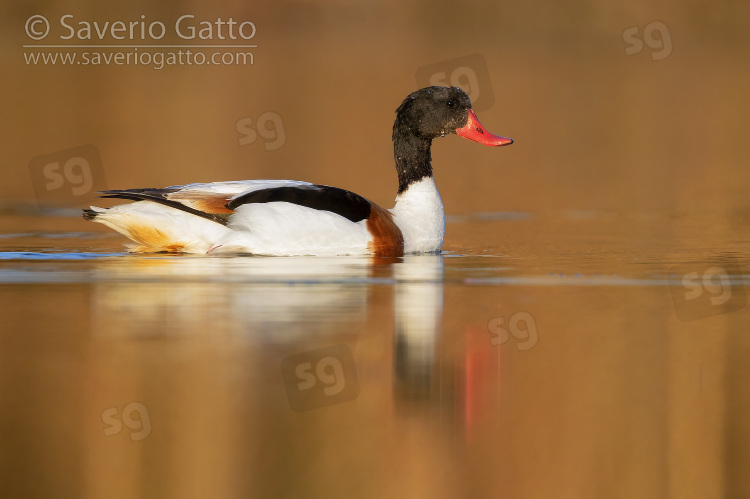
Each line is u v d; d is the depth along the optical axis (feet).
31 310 43.88
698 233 68.08
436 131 58.95
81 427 32.96
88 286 48.03
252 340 39.73
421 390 35.68
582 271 53.31
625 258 57.62
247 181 56.75
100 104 127.34
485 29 196.75
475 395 35.50
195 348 38.75
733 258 57.57
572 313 44.45
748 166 101.81
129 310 43.88
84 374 35.94
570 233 68.39
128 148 104.01
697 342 40.75
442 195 87.30
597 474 31.48
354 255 55.21
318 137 113.80
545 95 143.13
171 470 31.07
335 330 41.01
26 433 32.48
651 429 33.55
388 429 33.06
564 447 32.65
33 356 37.70
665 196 86.28
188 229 54.34
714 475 31.94
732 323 43.47
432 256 57.72
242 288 47.55
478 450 32.09
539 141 115.55
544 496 30.53
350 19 200.03
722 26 196.54
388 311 44.06
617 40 189.26
